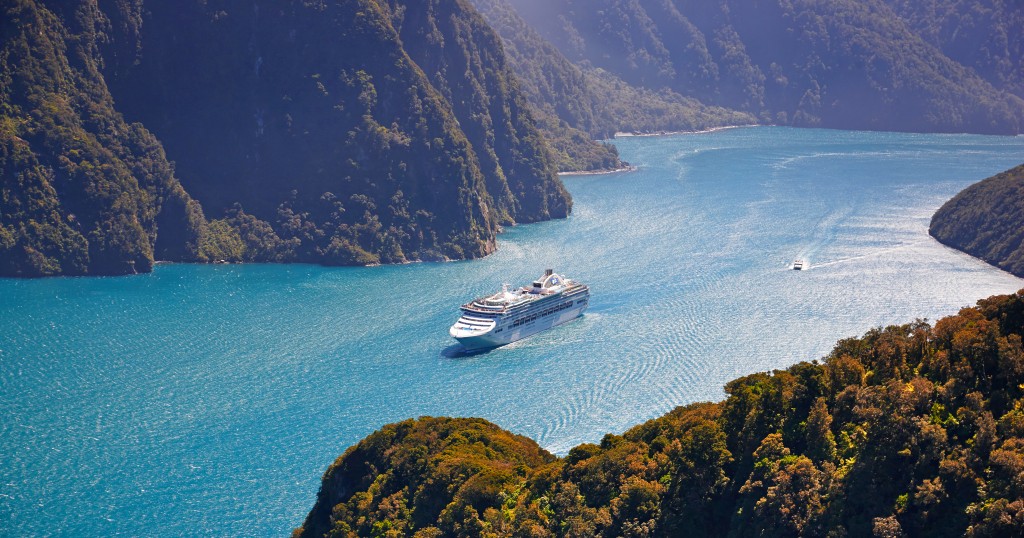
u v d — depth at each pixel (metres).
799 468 156.50
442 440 197.12
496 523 166.38
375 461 193.12
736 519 159.50
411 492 183.75
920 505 147.25
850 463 157.12
